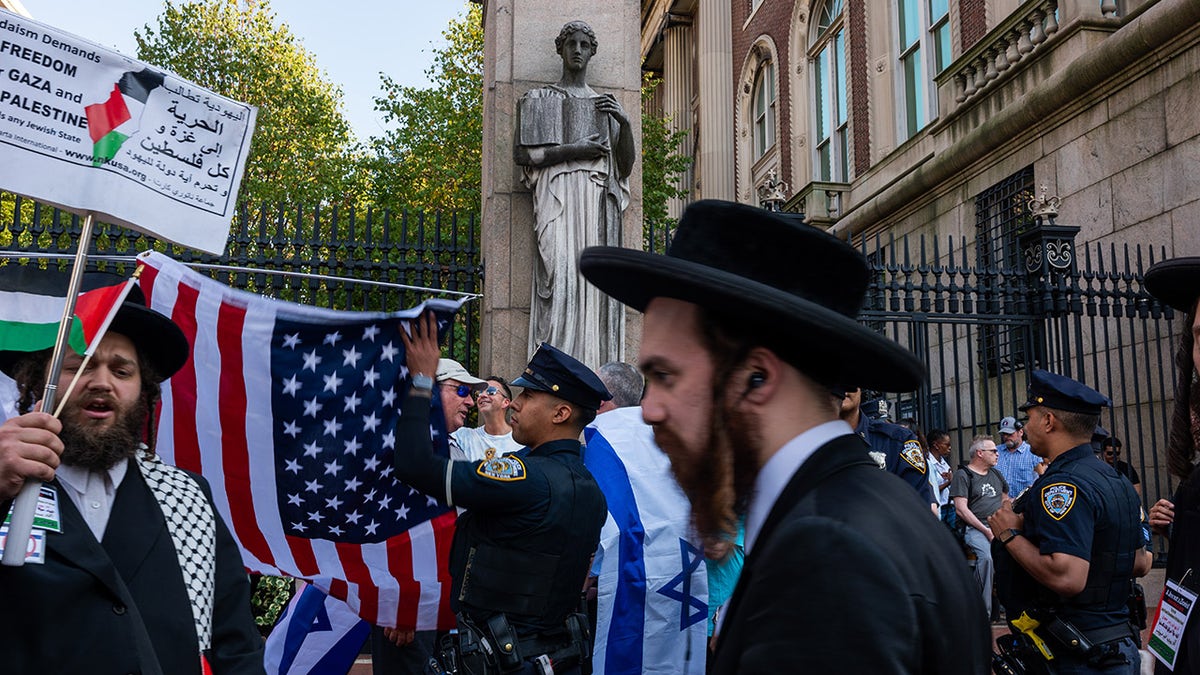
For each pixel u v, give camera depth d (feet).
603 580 11.76
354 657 15.43
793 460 4.19
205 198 8.28
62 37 7.69
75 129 7.68
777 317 3.96
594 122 23.48
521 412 12.59
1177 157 35.40
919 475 14.67
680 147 101.04
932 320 29.84
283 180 58.54
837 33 74.79
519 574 11.24
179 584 7.75
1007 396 42.24
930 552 3.84
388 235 24.02
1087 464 12.12
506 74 24.72
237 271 17.46
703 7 93.86
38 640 6.80
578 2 25.40
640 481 12.07
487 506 11.21
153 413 9.14
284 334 12.87
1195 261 7.93
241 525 12.86
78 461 7.59
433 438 13.78
